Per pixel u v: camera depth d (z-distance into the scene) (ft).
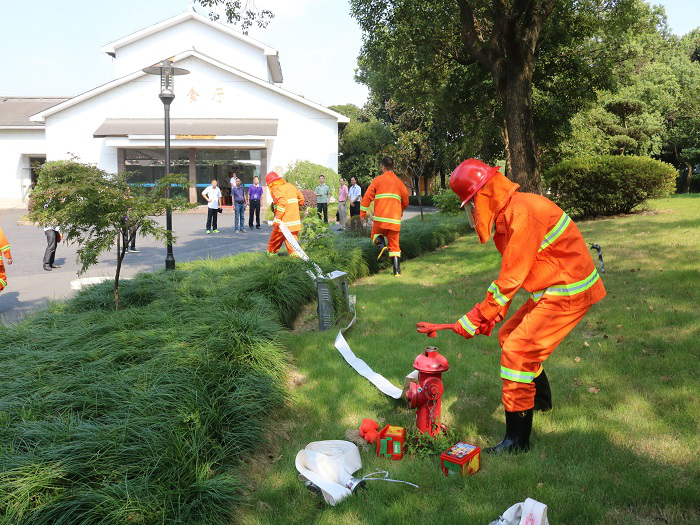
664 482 10.50
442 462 11.48
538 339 11.51
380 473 11.69
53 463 10.05
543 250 11.46
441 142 102.47
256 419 13.16
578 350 17.56
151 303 23.22
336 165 98.78
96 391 13.29
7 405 12.57
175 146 91.15
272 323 19.39
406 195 32.53
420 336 20.18
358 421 14.26
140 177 95.86
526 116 47.80
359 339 20.39
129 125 93.66
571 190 49.88
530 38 47.26
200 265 33.04
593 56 67.82
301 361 18.43
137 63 101.91
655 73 128.06
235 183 61.00
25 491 9.28
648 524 9.62
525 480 10.87
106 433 11.07
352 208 67.36
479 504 10.30
